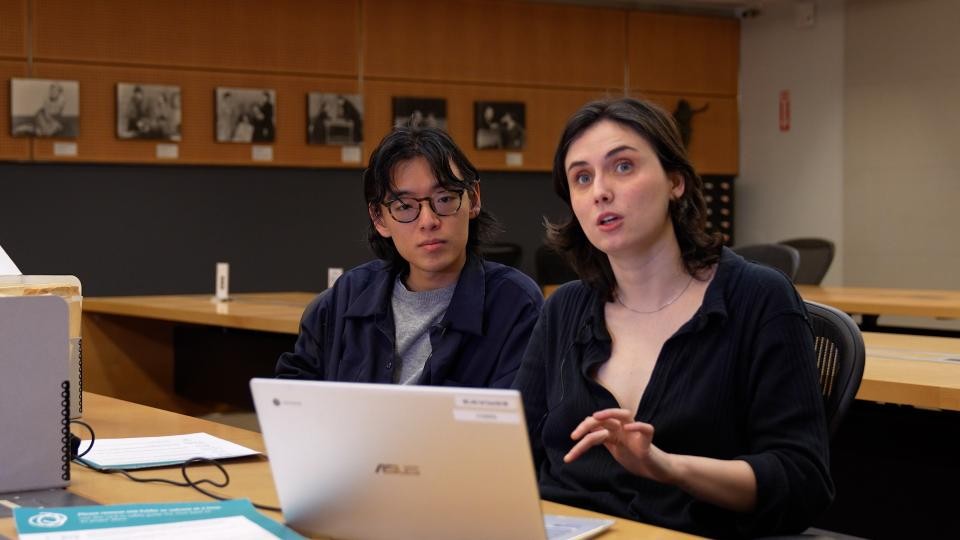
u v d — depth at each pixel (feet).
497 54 26.73
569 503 5.88
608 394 5.86
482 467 4.14
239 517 4.81
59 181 22.26
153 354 18.39
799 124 28.04
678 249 5.93
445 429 4.15
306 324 8.13
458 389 4.09
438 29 26.03
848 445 9.53
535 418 6.31
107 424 7.58
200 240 23.68
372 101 25.36
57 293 7.18
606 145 5.70
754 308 5.72
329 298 8.08
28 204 21.99
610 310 6.10
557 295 6.40
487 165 26.63
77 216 22.47
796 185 28.17
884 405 9.28
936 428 8.95
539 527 4.17
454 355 7.44
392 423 4.25
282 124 24.38
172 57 23.21
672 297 5.91
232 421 17.97
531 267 27.37
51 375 5.68
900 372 8.50
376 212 7.57
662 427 5.71
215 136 23.59
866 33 26.48
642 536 4.76
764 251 17.30
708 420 5.66
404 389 4.18
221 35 23.70
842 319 6.47
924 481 9.02
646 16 28.35
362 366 7.68
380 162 7.34
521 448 4.04
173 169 23.36
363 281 7.97
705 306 5.73
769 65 28.73
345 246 25.25
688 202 5.87
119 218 22.88
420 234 7.31
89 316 17.98
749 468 5.29
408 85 25.77
